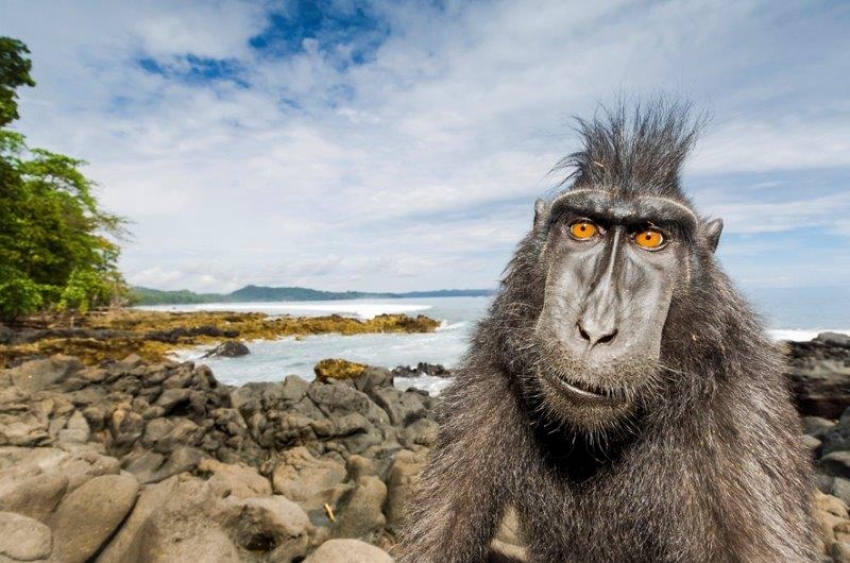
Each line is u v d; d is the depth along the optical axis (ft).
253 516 1.57
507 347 0.94
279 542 1.56
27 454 2.03
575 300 0.82
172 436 2.72
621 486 0.88
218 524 1.50
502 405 0.95
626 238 0.87
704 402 0.85
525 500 0.95
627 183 0.92
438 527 0.89
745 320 0.91
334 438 2.97
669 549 0.85
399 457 2.10
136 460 2.57
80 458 2.03
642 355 0.78
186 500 1.45
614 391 0.76
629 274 0.84
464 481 0.93
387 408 3.58
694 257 0.87
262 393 3.60
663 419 0.85
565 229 0.90
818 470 2.10
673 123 1.00
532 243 0.96
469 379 1.00
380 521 1.91
